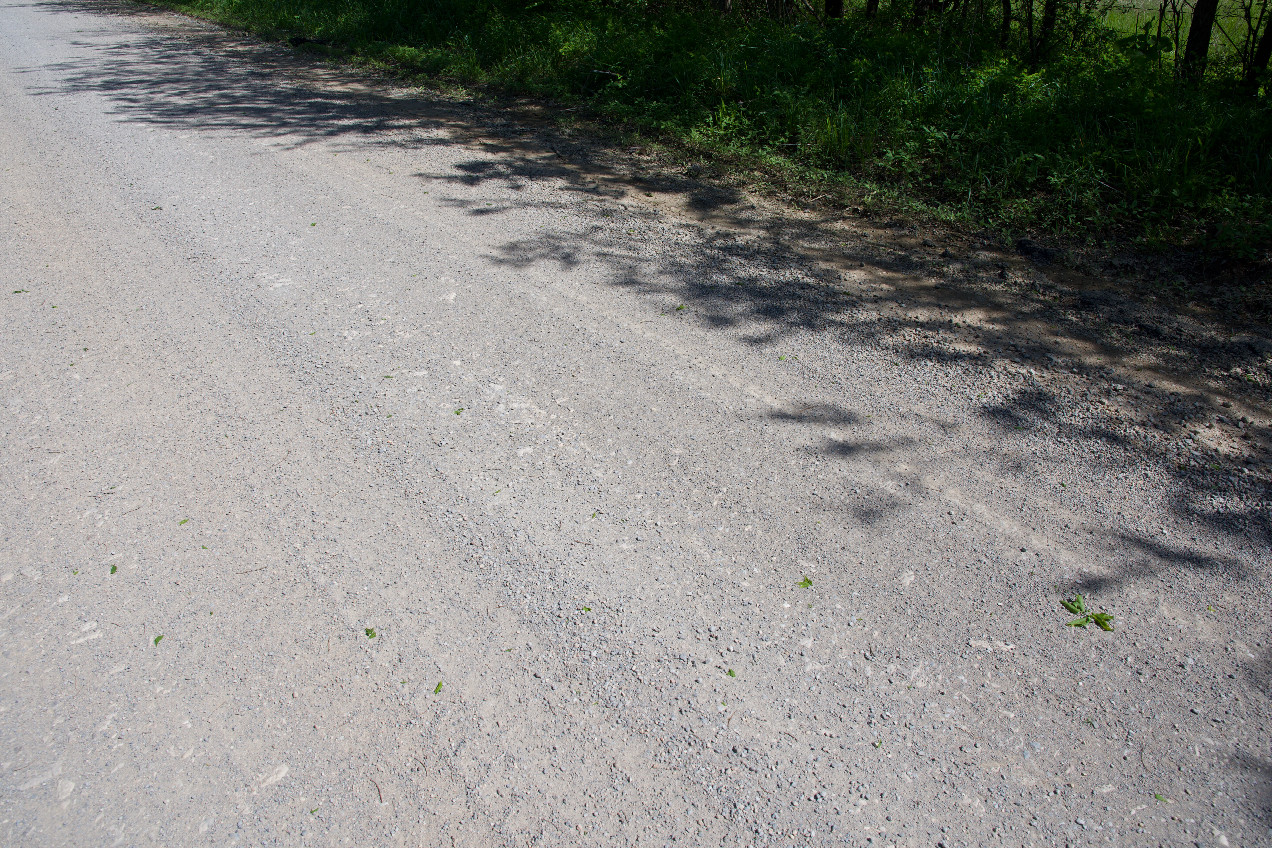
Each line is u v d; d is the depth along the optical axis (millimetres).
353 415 3812
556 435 3705
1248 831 2174
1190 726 2438
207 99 9992
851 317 4848
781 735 2406
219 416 3779
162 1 19703
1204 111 7336
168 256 5422
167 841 2104
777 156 7977
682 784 2270
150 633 2686
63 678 2529
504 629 2738
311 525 3154
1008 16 11680
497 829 2146
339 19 14547
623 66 10586
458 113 9656
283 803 2199
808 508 3277
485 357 4320
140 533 3090
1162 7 10070
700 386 4098
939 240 6094
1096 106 7578
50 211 6152
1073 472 3498
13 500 3236
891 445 3666
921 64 9492
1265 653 2668
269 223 6047
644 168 7777
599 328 4648
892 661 2637
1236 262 5523
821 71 9391
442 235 5938
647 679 2570
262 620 2744
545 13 13281
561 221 6293
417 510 3242
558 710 2469
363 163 7602
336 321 4641
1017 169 6918
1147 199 6344
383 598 2844
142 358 4223
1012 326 4773
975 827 2172
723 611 2812
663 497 3332
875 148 7895
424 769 2293
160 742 2350
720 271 5457
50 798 2197
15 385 3963
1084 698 2520
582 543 3096
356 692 2510
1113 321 4840
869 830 2160
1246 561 3023
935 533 3150
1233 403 4023
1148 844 2141
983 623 2766
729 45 10594
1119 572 2971
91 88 10492
